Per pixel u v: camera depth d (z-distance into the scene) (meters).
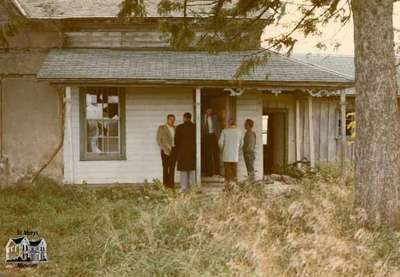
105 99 17.31
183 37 12.34
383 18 8.78
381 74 8.77
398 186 8.87
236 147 15.80
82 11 17.62
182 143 15.16
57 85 15.65
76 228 10.02
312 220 8.08
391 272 6.66
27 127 17.42
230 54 17.84
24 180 17.06
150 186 16.27
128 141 17.34
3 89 17.41
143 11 11.79
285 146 20.31
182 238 7.84
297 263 6.39
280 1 11.95
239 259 6.82
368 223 8.53
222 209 8.85
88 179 17.14
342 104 16.39
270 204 9.23
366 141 8.88
